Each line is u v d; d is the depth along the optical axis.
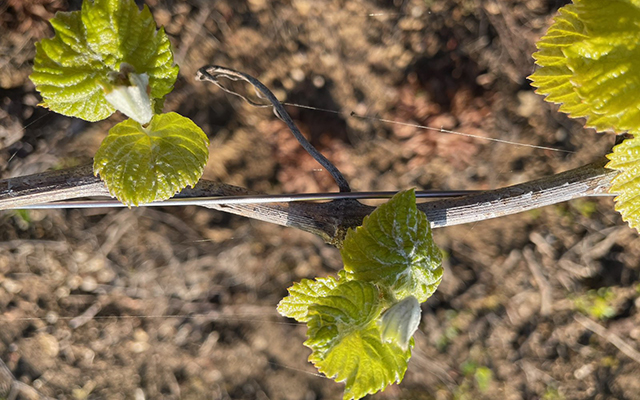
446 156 0.59
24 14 0.53
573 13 0.24
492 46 0.58
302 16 0.57
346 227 0.29
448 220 0.28
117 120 0.56
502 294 0.63
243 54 0.57
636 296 0.63
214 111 0.58
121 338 0.62
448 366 0.64
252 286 0.62
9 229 0.59
